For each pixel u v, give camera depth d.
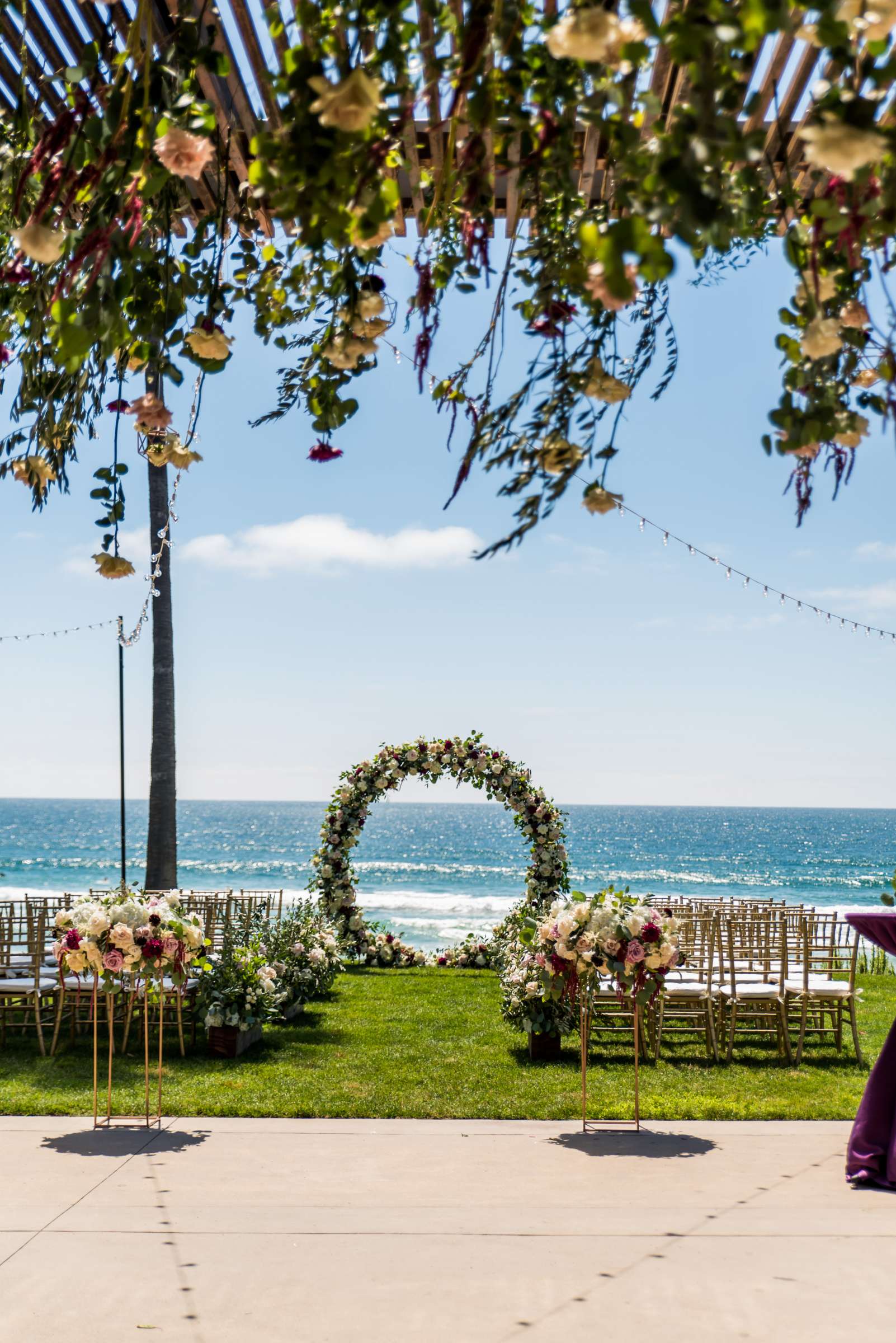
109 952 5.09
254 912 8.79
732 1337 2.70
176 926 5.28
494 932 12.14
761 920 8.52
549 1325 2.76
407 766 12.29
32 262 2.05
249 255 2.47
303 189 1.57
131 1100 5.58
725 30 1.23
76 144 1.71
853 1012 6.87
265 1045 7.16
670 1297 2.95
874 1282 3.06
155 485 10.88
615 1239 3.43
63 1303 2.88
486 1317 2.81
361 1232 3.48
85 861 47.00
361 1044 7.22
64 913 5.22
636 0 1.26
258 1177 4.21
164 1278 3.07
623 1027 7.68
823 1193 4.02
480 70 1.63
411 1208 3.79
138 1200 3.85
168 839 10.97
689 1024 8.04
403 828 88.06
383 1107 5.44
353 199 1.59
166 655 11.11
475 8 1.59
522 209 2.15
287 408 2.50
